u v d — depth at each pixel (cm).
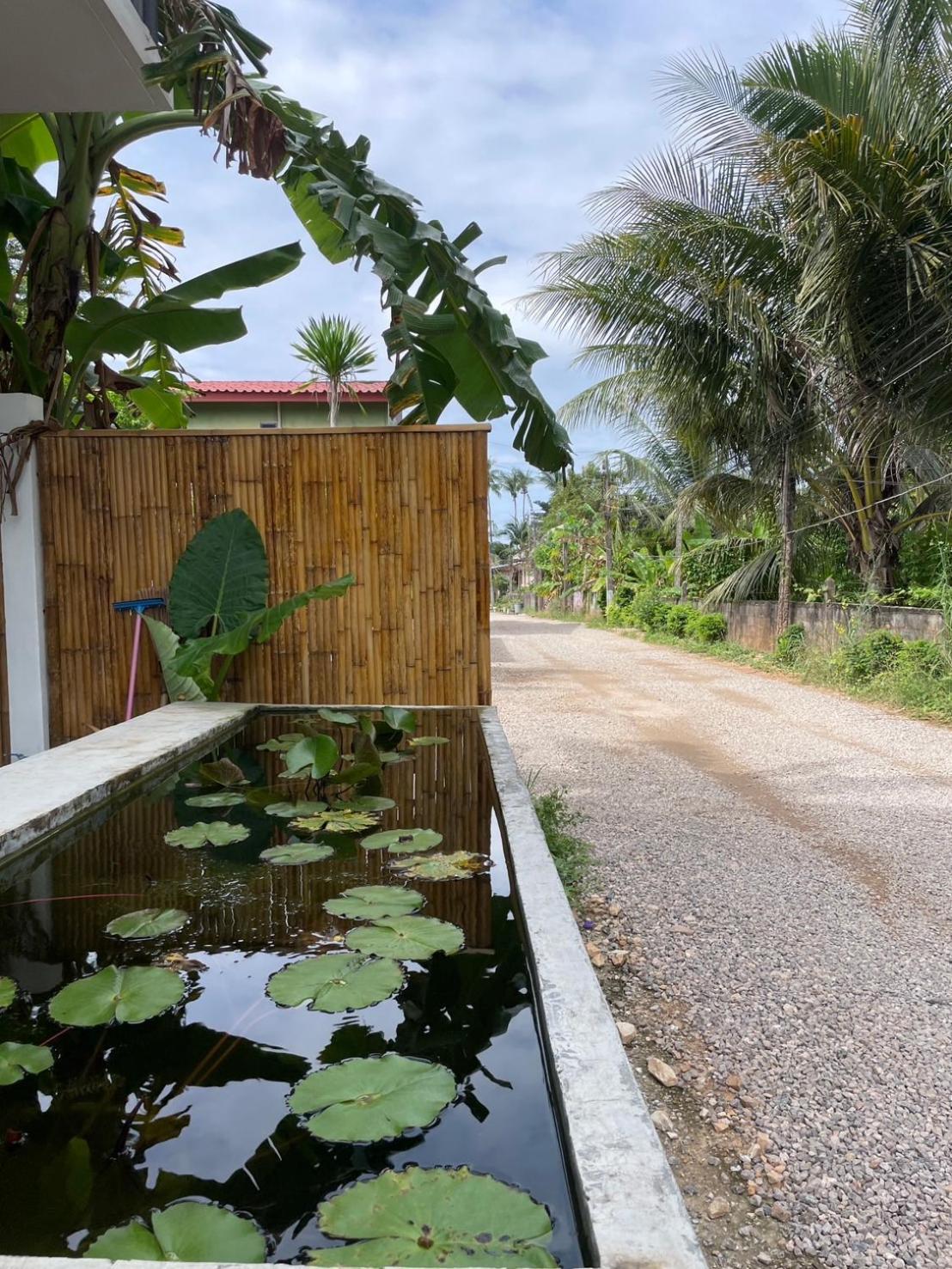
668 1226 77
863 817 407
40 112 394
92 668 416
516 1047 125
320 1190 95
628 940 265
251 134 356
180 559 411
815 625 1052
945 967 247
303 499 413
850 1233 147
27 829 201
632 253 953
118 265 544
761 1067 197
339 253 488
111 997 136
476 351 423
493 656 1311
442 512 411
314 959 151
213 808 252
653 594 1838
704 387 1015
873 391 825
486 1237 85
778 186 829
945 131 721
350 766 295
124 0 325
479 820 245
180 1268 75
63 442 411
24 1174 99
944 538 1005
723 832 381
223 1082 117
